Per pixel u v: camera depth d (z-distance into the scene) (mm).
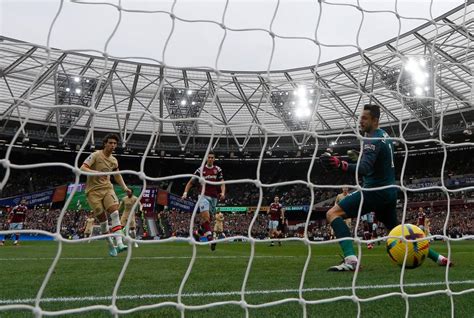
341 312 2609
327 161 3891
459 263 6176
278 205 15383
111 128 34969
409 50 26000
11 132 32281
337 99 29797
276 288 3564
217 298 3113
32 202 30047
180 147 37188
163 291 3410
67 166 1725
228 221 35781
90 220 22453
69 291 3436
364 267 5379
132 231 12688
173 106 32688
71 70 29219
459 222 29578
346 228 4727
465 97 25156
